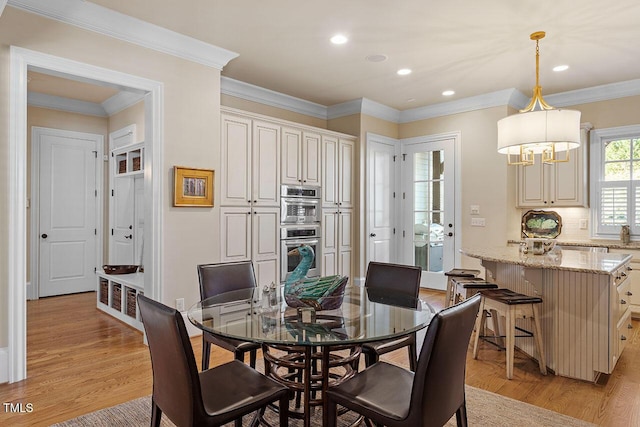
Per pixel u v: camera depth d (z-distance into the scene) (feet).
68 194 18.08
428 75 14.53
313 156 16.43
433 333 4.64
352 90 16.38
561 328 9.41
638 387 8.77
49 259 17.61
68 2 9.28
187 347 4.79
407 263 19.70
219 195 12.65
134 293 13.00
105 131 19.06
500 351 11.05
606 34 11.11
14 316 8.79
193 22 10.55
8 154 8.66
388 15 10.18
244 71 14.19
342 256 17.69
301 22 10.56
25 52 8.85
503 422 7.32
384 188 19.31
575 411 7.73
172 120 11.39
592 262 9.63
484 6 9.72
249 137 14.05
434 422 4.87
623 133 15.46
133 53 10.62
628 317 10.55
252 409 5.31
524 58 12.87
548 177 16.33
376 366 6.30
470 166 17.57
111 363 9.99
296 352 7.48
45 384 8.77
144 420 7.29
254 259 14.15
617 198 15.76
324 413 5.80
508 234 16.60
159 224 11.14
